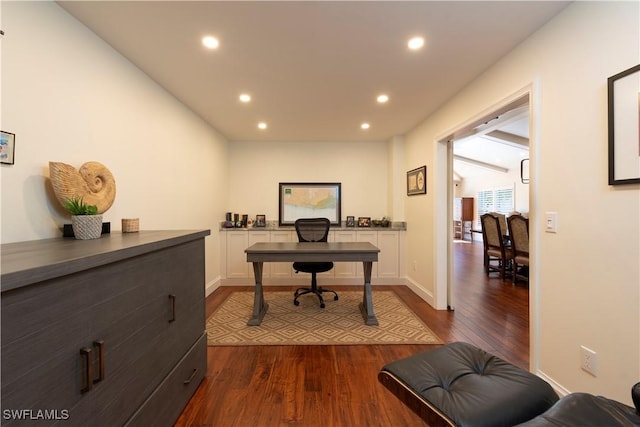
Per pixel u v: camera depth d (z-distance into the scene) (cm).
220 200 409
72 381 86
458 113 261
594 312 137
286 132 402
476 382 108
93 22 162
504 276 440
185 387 160
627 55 122
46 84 143
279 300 351
